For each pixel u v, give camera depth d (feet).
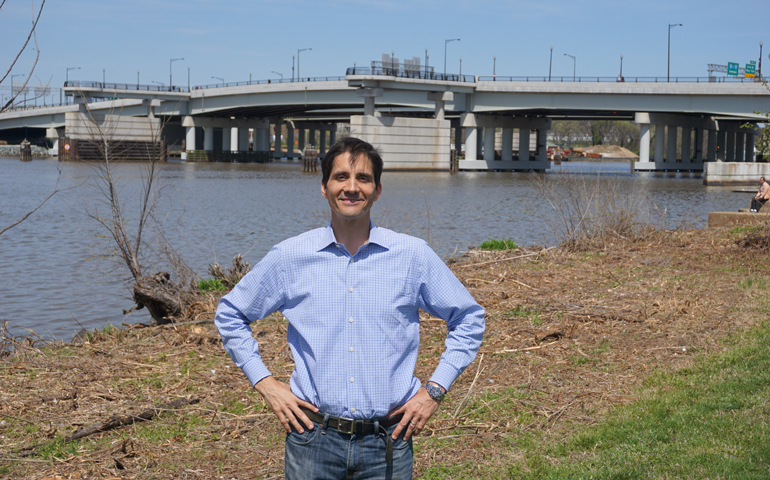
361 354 10.21
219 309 10.87
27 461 17.75
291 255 10.46
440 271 10.69
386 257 10.39
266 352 27.20
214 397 22.41
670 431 18.93
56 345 30.04
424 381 23.80
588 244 57.82
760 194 79.61
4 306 47.50
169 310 35.09
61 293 51.52
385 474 10.48
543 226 100.58
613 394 22.61
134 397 22.44
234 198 154.10
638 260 49.96
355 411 10.20
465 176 265.75
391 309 10.28
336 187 10.29
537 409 21.42
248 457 18.07
